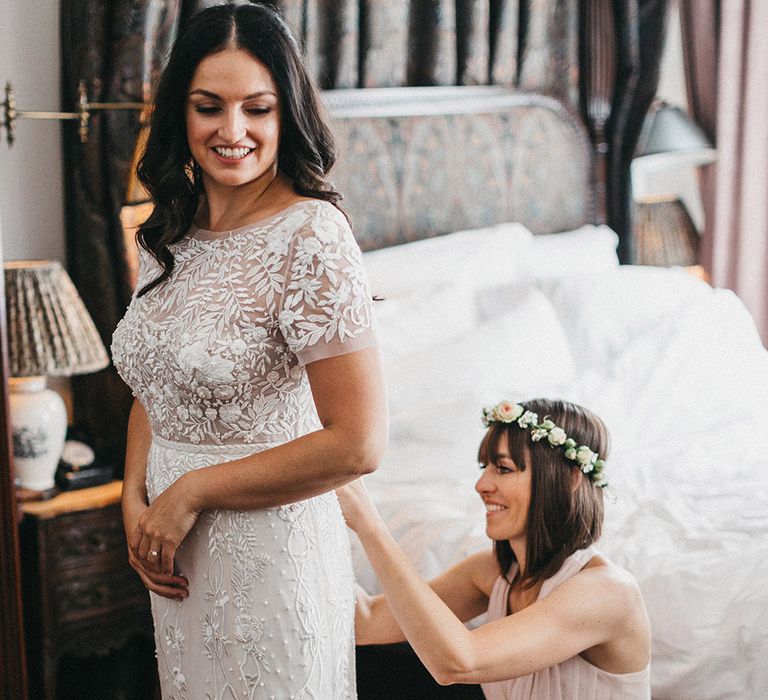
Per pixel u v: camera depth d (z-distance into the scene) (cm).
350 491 161
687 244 429
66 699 295
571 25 385
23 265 260
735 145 423
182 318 146
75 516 257
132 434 174
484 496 177
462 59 361
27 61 282
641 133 399
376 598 182
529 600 173
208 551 149
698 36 430
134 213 277
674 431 283
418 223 352
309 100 149
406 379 284
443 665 155
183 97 146
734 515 226
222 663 150
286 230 143
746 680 193
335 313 138
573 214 396
